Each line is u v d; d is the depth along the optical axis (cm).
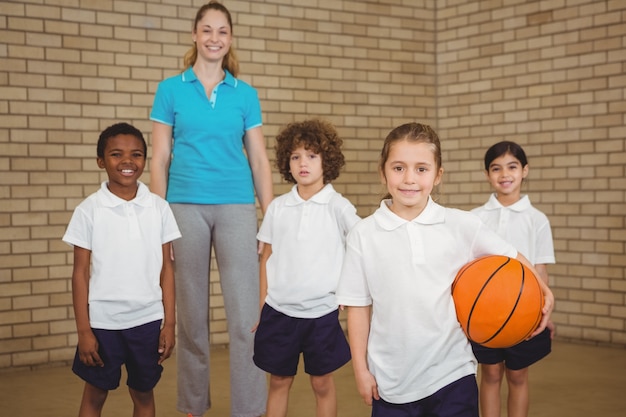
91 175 579
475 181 715
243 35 641
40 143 559
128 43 591
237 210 356
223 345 632
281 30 659
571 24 638
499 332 231
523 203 371
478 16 707
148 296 301
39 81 557
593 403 441
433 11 744
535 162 666
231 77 363
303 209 328
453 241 236
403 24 726
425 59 741
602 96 619
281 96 661
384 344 236
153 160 360
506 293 230
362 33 703
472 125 717
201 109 353
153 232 306
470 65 716
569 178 641
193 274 354
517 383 344
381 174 245
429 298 230
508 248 243
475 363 242
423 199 237
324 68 682
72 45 569
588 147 628
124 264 297
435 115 748
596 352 592
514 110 681
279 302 322
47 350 560
